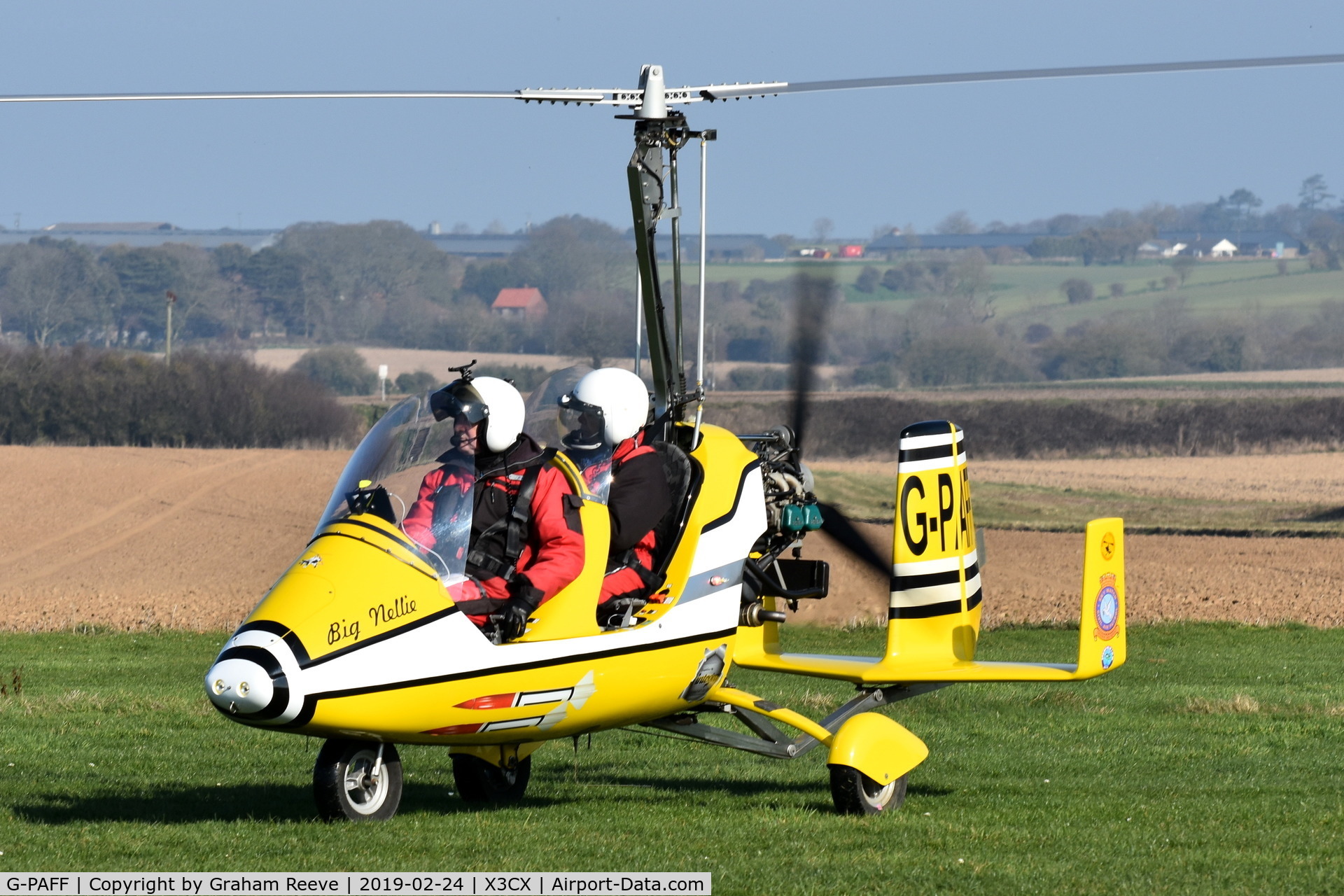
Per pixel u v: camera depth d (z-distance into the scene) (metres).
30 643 69.25
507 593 22.77
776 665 28.95
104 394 191.12
